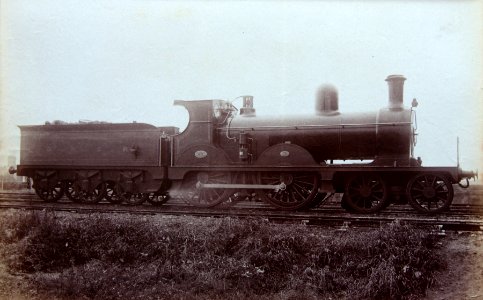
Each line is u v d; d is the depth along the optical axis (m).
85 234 10.84
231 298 8.85
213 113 14.30
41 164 15.88
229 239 10.17
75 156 15.50
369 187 12.75
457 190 21.05
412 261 8.98
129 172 14.93
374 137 12.74
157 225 11.04
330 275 9.19
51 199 16.02
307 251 9.78
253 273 9.28
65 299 9.06
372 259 9.26
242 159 13.80
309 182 13.38
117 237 10.66
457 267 9.14
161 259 10.03
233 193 13.94
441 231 10.00
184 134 14.39
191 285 9.20
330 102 13.50
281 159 13.35
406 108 12.54
